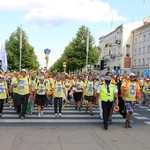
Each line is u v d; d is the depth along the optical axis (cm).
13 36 6500
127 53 7825
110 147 941
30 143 971
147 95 2433
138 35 7400
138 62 7356
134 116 1705
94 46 6500
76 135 1115
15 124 1338
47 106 2028
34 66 6650
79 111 1861
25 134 1112
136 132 1201
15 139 1024
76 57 6438
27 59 6475
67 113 1758
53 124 1360
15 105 1633
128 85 1322
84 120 1498
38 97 1572
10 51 6406
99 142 1008
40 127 1270
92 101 1755
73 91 2067
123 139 1064
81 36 6431
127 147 945
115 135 1134
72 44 6525
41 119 1498
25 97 1488
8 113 1683
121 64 7881
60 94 1603
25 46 6456
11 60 6391
